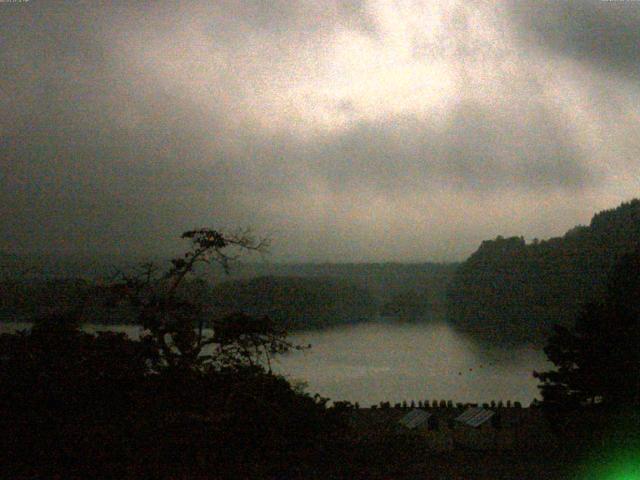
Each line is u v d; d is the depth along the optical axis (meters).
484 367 100.81
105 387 19.62
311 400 22.41
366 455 19.64
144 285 22.69
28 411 17.94
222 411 18.95
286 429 19.59
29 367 18.75
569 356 34.94
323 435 20.05
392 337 149.75
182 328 21.62
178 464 16.81
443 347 130.00
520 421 39.34
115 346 20.30
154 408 18.94
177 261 22.89
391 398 72.44
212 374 20.95
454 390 79.25
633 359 32.84
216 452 17.64
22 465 15.98
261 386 20.58
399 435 21.77
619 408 32.88
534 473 27.08
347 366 98.69
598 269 138.12
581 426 34.41
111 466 16.19
